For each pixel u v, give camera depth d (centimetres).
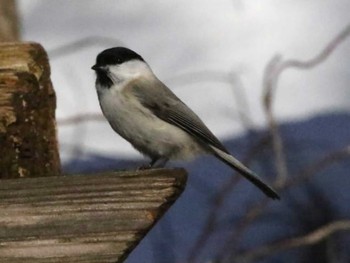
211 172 1331
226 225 1230
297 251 1227
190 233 1238
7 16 1444
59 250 666
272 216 1250
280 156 1170
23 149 834
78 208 672
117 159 1288
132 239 668
